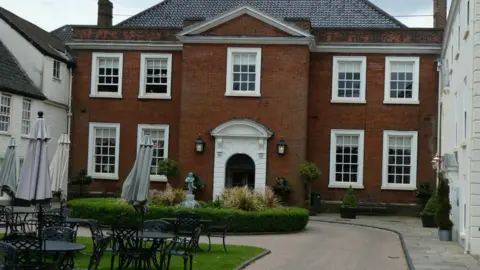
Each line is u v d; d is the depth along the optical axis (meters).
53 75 34.12
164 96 34.81
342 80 34.16
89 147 35.22
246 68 32.56
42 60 33.06
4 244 10.55
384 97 33.72
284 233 24.00
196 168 32.38
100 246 13.97
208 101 32.53
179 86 34.81
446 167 22.84
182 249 17.38
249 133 31.95
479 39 18.34
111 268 14.14
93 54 35.44
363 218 31.62
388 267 16.36
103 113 35.28
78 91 35.53
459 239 20.98
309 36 31.73
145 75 35.16
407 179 33.62
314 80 34.16
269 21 32.12
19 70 32.84
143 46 34.97
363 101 33.78
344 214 31.44
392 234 24.84
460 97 21.66
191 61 32.72
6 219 18.86
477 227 18.34
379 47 33.59
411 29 33.47
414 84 33.53
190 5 38.12
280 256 17.78
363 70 33.88
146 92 35.19
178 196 26.16
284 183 31.38
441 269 15.62
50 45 35.09
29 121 32.22
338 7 36.78
